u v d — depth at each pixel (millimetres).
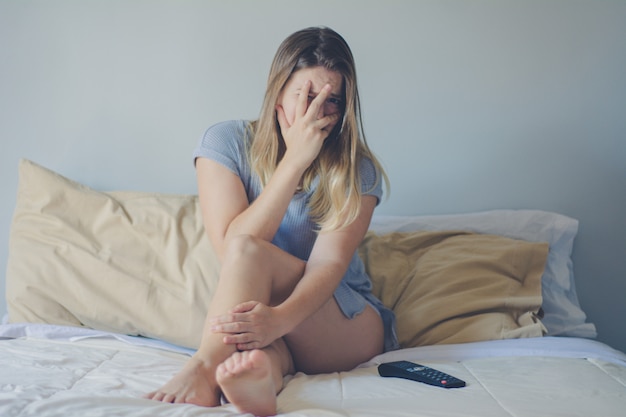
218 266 1694
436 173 2119
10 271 1726
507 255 1782
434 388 1199
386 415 986
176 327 1618
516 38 2102
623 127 2100
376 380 1266
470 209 2121
